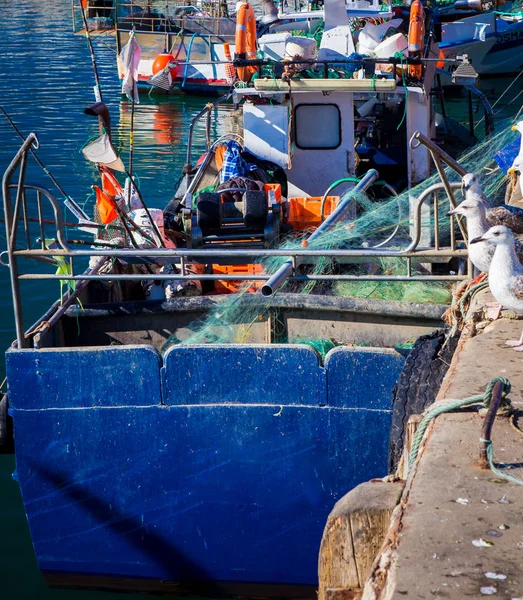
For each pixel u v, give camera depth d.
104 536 5.69
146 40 24.61
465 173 6.20
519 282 4.44
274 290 5.30
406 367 4.88
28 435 5.54
